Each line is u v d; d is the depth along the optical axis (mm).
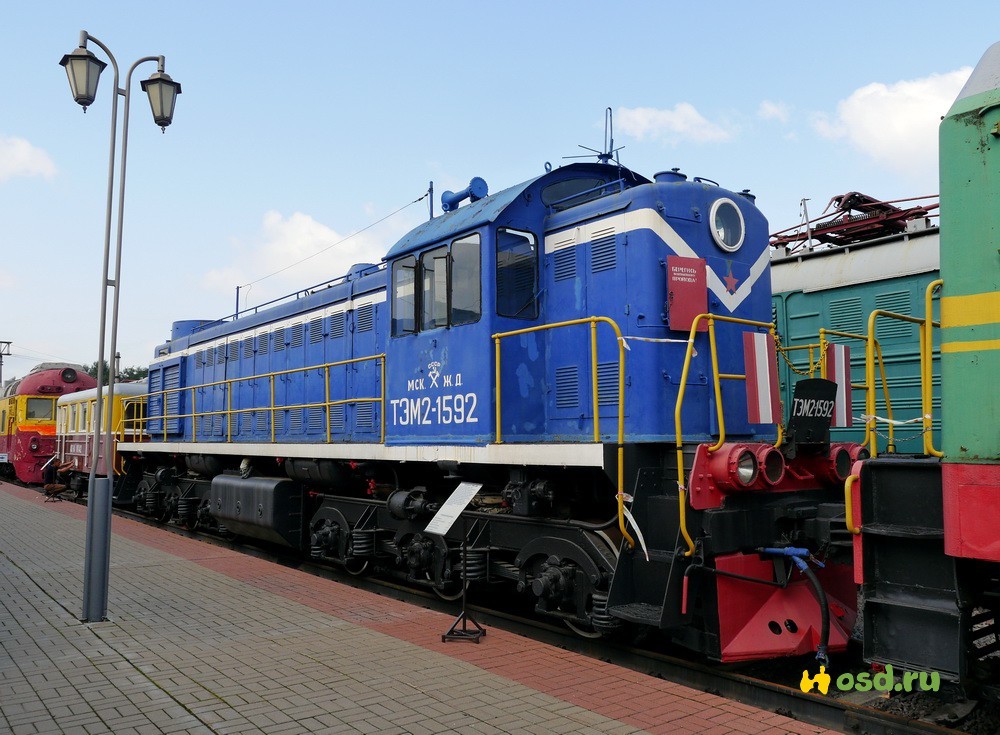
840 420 6934
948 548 4203
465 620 6859
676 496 6246
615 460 6289
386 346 9078
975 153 4289
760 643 5875
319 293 11930
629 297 7047
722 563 5973
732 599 5965
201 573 9906
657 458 6508
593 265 7426
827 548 6273
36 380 27656
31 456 26844
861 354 10320
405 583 10305
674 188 7176
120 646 6535
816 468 6684
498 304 7469
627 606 6172
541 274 7910
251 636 6855
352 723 4777
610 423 7117
